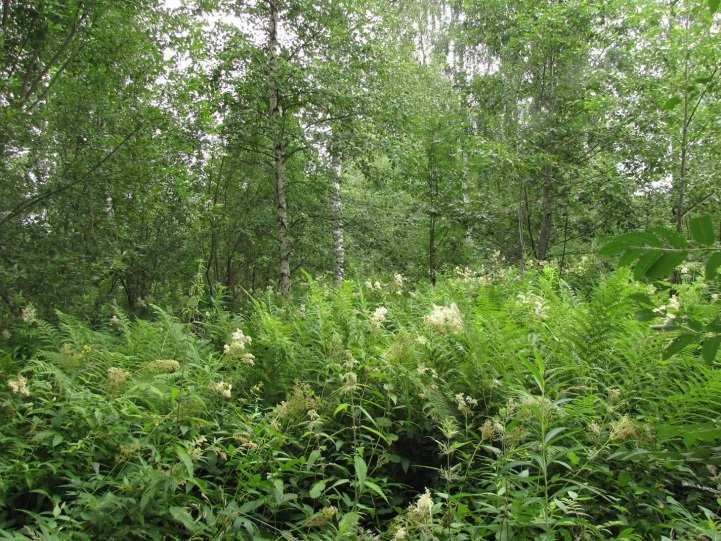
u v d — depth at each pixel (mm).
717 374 3047
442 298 6098
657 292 4824
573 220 11688
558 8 10727
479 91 12148
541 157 10812
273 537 2719
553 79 11406
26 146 7441
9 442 3061
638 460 2854
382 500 3172
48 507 2922
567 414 2971
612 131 10688
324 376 4102
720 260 1224
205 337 6070
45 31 7711
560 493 2484
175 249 10711
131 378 3732
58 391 3689
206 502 2789
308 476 3133
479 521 2506
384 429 3449
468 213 11859
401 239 12805
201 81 9688
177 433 3234
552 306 5012
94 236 7855
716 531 2223
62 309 7422
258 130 10438
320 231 12250
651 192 11008
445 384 3670
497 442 3297
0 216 7383
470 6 12000
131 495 2672
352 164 12211
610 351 3955
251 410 3865
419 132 12109
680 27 7320
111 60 8164
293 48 11188
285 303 7047
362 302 5383
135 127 7918
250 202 12664
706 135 9188
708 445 2881
